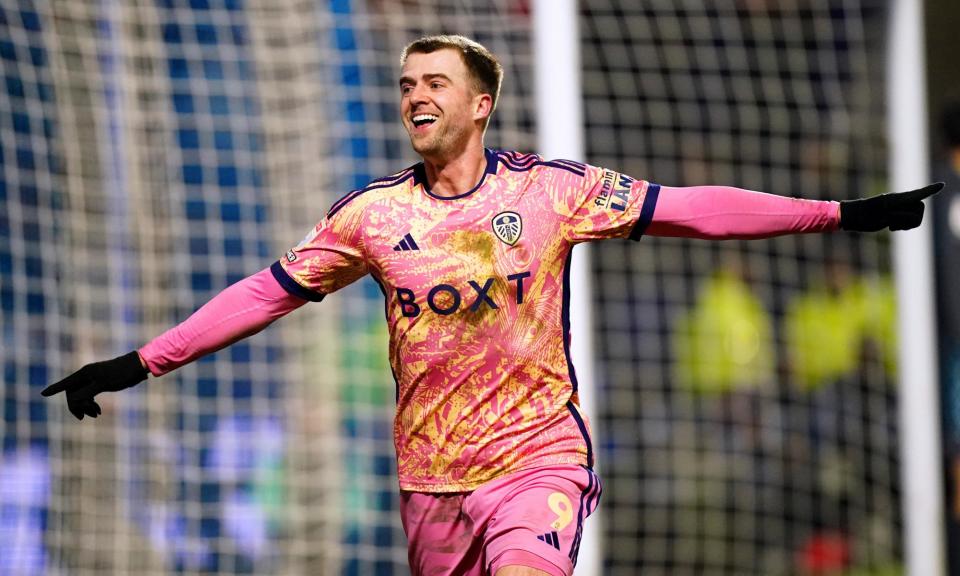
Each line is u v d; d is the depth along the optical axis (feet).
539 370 38.81
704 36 93.76
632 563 88.84
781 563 86.63
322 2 84.28
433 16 81.97
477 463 38.75
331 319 83.25
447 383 38.68
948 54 97.66
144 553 77.77
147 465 78.54
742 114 93.66
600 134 94.58
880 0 84.17
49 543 76.43
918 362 78.38
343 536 81.20
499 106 83.66
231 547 79.51
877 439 86.22
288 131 84.74
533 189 38.75
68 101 78.33
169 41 84.69
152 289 79.71
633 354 93.56
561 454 38.96
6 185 82.23
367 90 83.66
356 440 82.48
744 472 88.12
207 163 84.79
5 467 77.66
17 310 78.59
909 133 79.56
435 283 38.22
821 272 89.35
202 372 82.43
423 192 38.99
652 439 90.17
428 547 40.19
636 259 93.76
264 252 86.99
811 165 90.79
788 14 91.86
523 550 37.01
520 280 38.29
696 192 38.96
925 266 78.59
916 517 78.02
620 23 93.97
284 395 82.99
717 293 89.15
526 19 82.53
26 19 80.79
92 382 39.86
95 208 78.95
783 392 87.92
